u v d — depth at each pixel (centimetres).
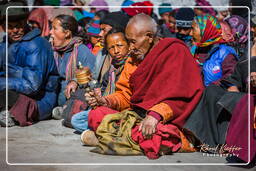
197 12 1090
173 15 1091
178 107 541
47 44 785
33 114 758
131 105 604
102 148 550
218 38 689
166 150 544
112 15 754
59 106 820
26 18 768
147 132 525
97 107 600
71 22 821
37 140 636
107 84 705
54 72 802
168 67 556
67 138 649
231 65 654
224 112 546
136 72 573
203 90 559
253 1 905
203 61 703
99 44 904
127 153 542
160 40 573
